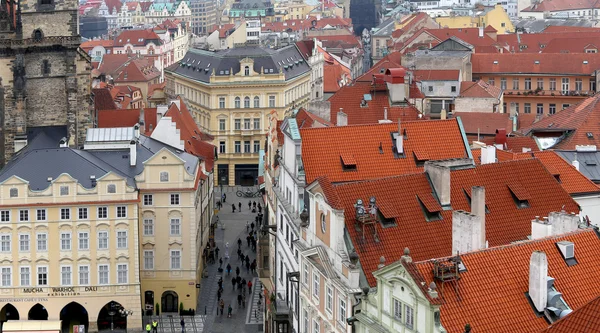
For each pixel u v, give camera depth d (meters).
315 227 106.56
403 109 181.88
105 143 177.50
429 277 82.56
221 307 171.88
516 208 108.00
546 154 133.50
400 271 83.88
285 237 136.75
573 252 87.81
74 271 162.12
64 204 160.00
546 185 111.25
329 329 102.50
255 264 192.38
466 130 196.12
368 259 97.75
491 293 82.56
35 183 162.25
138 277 163.50
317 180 105.00
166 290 172.12
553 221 97.12
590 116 181.00
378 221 100.94
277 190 145.62
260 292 180.12
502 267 84.50
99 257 162.25
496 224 106.00
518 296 83.12
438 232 101.81
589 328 69.50
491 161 127.56
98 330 163.50
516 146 161.88
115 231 162.25
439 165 104.56
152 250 171.12
